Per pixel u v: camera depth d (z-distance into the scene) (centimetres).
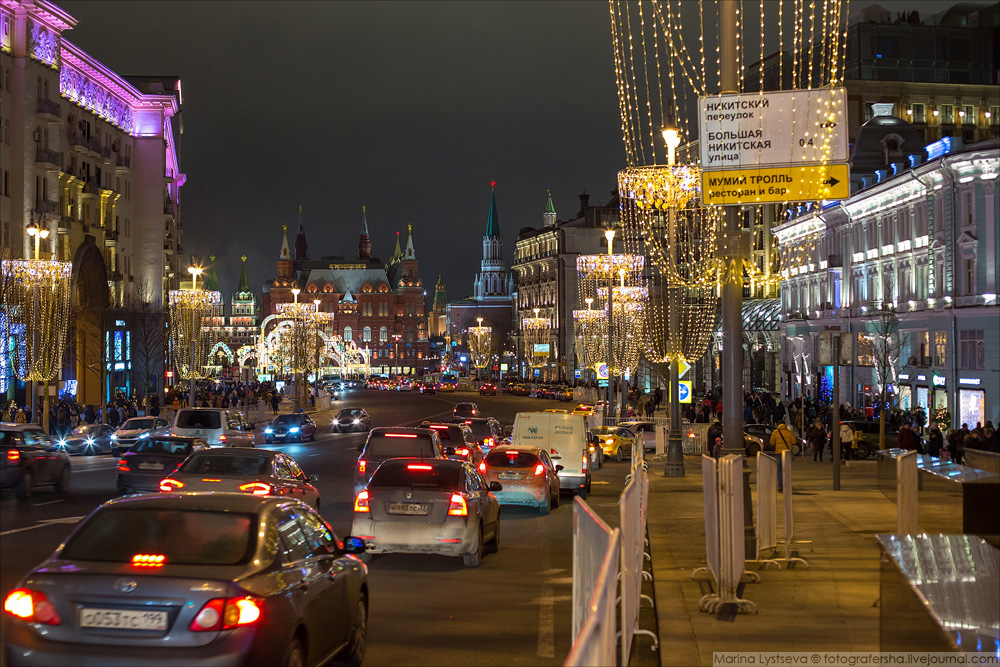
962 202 4528
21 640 700
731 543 1083
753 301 8162
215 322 9412
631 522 965
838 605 1120
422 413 8131
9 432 2331
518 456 2352
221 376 14975
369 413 8244
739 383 1457
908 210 5100
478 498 1589
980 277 4400
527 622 1144
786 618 1052
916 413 4372
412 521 1520
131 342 7481
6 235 5950
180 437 2342
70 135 6938
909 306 5072
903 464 1453
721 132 1460
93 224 7381
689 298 5284
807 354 6638
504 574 1488
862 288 5756
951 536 710
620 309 5903
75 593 702
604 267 5325
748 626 1012
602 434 4241
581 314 7262
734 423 1445
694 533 1758
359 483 2138
